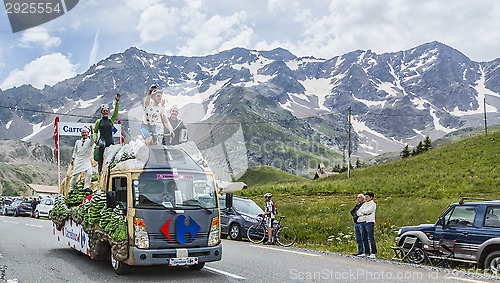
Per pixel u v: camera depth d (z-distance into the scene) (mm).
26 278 8352
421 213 27047
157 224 8109
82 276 8648
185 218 8305
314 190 50875
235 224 18469
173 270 9430
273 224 16781
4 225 23734
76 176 11352
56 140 13656
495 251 10227
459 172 58875
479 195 39438
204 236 8492
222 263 10617
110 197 8102
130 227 8109
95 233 8969
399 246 12555
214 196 8836
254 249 14133
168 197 8352
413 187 50531
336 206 32250
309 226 21828
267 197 16797
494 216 10711
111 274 8891
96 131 9953
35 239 15984
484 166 60812
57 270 9320
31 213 37625
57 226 12484
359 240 13227
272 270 9547
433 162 72125
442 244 11312
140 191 8258
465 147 78750
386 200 38000
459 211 11547
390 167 78438
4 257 11180
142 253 7961
